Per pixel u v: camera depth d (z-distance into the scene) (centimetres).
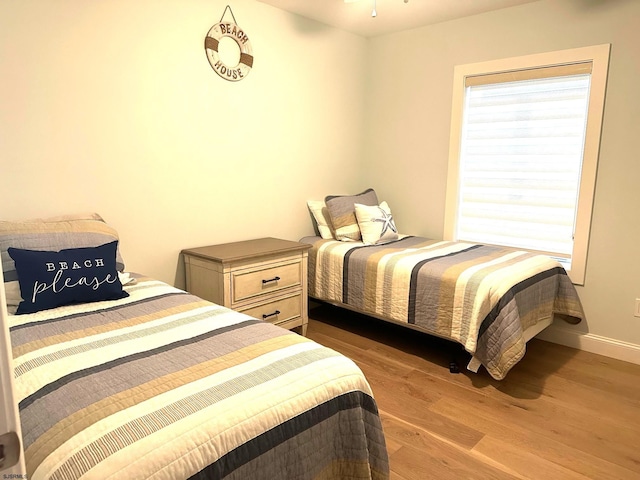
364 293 300
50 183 227
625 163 276
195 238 291
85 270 193
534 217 324
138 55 250
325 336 321
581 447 197
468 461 187
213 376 128
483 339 243
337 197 352
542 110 311
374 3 302
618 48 272
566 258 313
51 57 220
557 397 238
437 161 361
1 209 213
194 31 272
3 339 44
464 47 335
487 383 253
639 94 268
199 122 282
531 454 192
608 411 225
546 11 296
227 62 292
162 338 156
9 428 46
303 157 352
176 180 276
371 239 334
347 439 138
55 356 141
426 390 245
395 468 182
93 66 234
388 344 308
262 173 325
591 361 284
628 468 184
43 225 207
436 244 335
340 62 368
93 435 102
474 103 342
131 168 255
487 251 311
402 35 367
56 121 225
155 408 112
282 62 324
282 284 291
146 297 203
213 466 105
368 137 402
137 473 95
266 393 122
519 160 326
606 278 290
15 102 211
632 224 278
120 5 240
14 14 207
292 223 352
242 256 264
